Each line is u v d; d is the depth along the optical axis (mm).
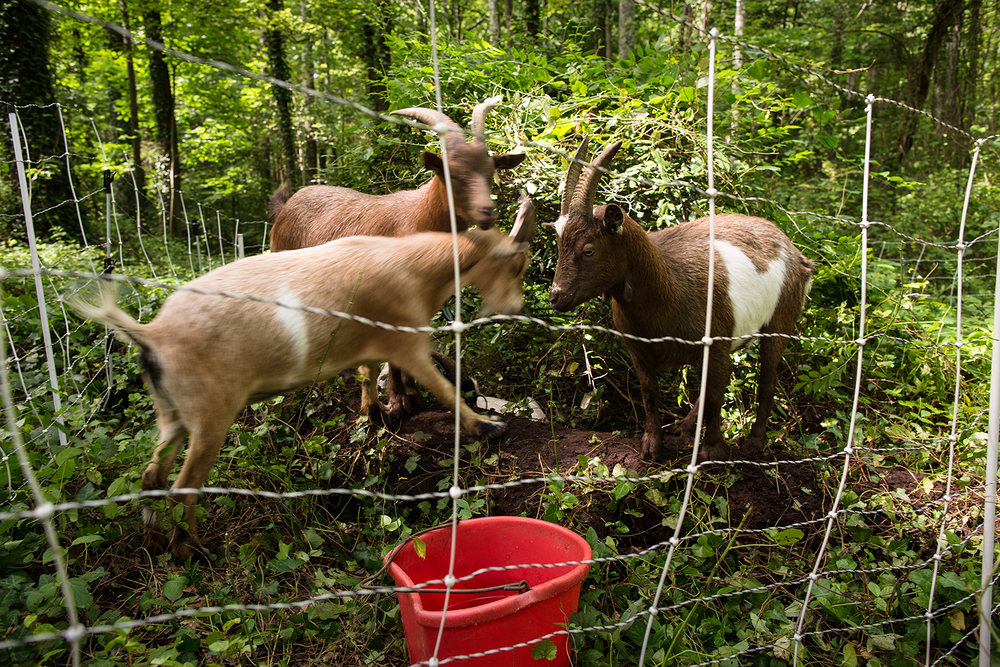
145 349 2471
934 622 2576
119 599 2518
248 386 2592
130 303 4406
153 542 2693
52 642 2164
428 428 3402
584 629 2045
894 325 4430
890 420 4027
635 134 4293
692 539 2867
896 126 11328
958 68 11539
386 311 2777
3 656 2072
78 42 13555
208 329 2459
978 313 5762
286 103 15211
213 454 2568
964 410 3949
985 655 2240
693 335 3061
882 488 3285
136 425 3537
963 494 3223
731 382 3867
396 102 5039
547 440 3354
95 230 9984
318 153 14953
